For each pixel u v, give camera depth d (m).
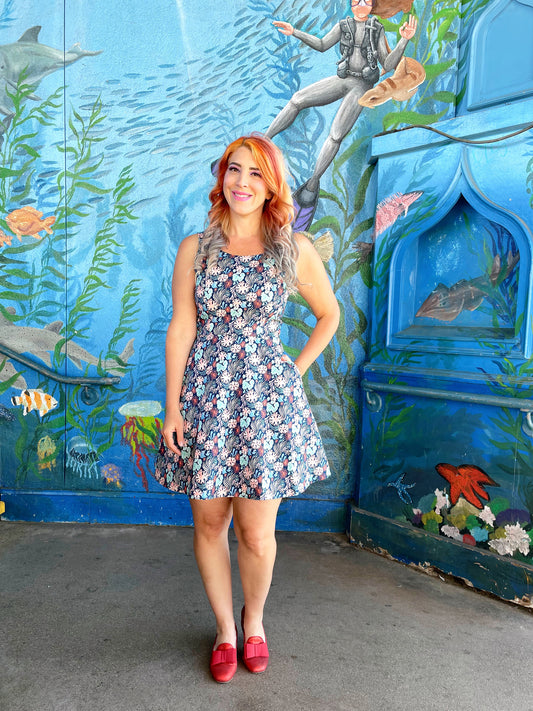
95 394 2.82
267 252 1.58
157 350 2.81
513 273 2.21
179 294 1.64
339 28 2.62
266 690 1.59
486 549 2.23
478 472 2.24
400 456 2.53
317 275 1.72
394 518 2.56
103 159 2.73
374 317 2.67
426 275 2.55
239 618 1.98
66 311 2.80
